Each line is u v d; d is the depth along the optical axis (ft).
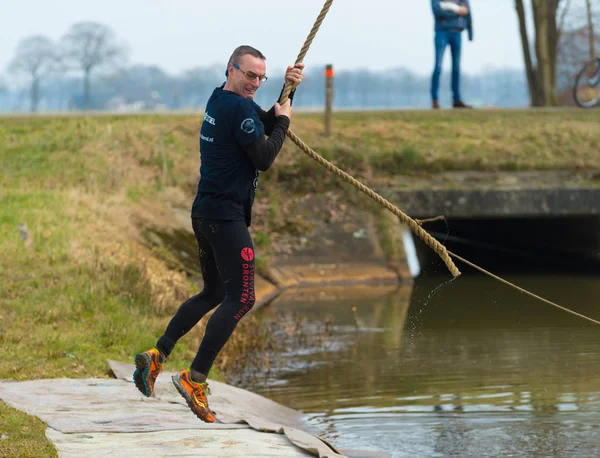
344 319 65.26
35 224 66.44
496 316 64.28
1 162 87.86
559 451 33.17
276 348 54.95
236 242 26.63
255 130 26.27
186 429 30.96
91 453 26.96
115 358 42.88
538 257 104.88
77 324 47.91
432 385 44.37
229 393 39.40
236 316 26.84
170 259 72.95
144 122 101.65
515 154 99.19
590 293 75.31
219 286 28.30
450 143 100.53
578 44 159.22
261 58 27.04
